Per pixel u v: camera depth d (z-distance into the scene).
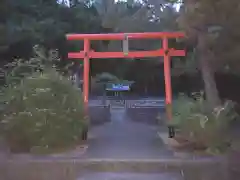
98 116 17.53
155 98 22.12
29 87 9.88
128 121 18.77
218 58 11.44
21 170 7.59
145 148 10.02
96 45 19.41
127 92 25.25
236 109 13.62
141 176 7.20
